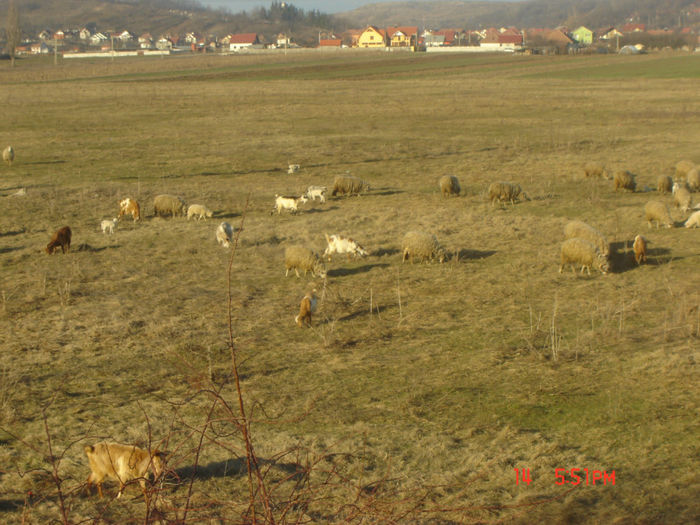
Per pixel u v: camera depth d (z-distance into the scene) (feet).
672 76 333.83
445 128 184.24
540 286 62.39
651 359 44.04
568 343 47.91
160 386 41.65
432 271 68.28
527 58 542.98
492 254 74.49
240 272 68.59
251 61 545.85
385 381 42.32
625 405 37.99
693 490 29.17
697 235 78.79
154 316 54.44
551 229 84.64
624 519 27.43
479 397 39.88
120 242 80.07
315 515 27.53
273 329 52.06
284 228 87.81
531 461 32.68
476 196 106.93
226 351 47.42
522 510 28.48
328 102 241.14
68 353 46.80
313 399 39.60
